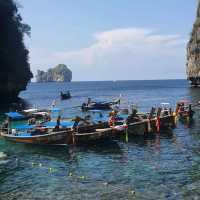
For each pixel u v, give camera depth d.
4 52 92.69
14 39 98.94
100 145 33.31
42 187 21.64
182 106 50.38
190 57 163.88
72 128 33.09
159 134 39.22
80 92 151.00
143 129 38.12
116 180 22.58
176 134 39.16
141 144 33.94
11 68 96.38
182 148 31.89
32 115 52.62
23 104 88.12
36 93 152.12
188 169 24.73
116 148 32.09
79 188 21.23
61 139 32.66
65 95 108.00
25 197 20.02
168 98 99.81
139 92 141.88
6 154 30.30
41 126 36.16
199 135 38.44
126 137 35.22
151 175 23.47
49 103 91.06
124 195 19.84
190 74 164.00
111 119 37.41
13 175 24.33
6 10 94.81
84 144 32.97
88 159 28.39
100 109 69.75
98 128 36.28
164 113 44.47
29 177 23.80
